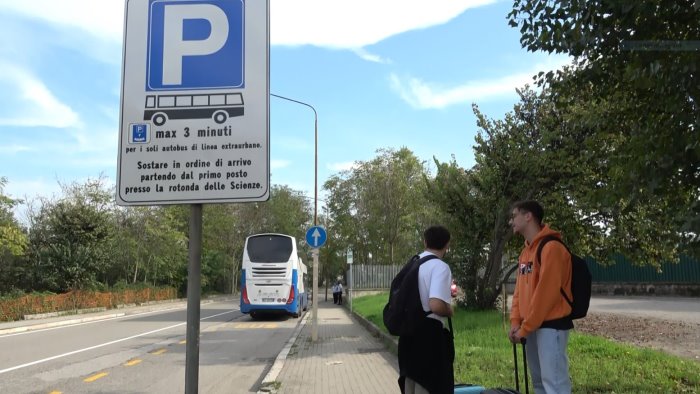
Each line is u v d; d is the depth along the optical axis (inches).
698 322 573.0
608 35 199.3
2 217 1246.9
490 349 396.8
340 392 317.7
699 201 180.1
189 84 135.6
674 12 186.5
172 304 1631.4
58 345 580.4
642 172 200.4
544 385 170.7
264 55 135.6
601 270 1248.2
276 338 663.1
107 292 1314.0
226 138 134.1
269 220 2704.2
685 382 280.7
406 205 1971.0
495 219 661.9
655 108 216.7
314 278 605.9
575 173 577.9
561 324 170.2
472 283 692.7
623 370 306.0
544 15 216.7
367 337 625.9
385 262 2048.5
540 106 613.3
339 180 2222.0
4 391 340.8
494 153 644.1
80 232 1286.9
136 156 134.8
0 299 890.7
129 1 139.1
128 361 466.0
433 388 161.8
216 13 136.9
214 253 2377.0
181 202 133.6
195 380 128.7
